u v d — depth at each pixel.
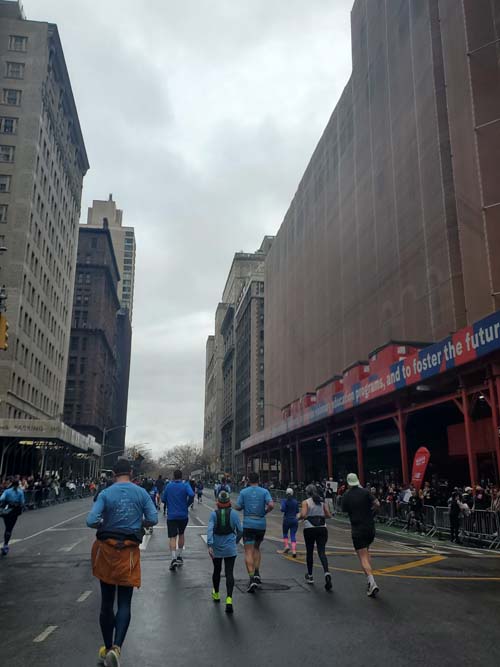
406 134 37.62
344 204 49.53
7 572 11.32
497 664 5.64
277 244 78.38
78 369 109.00
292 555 13.60
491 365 20.19
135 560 5.52
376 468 46.47
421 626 7.05
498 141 28.30
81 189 88.75
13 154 58.34
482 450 25.08
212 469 157.88
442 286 31.84
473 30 30.39
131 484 5.79
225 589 9.40
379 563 12.71
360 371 34.78
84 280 114.69
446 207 32.00
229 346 149.88
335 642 6.38
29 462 61.12
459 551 15.44
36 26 63.09
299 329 63.66
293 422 48.66
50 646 6.29
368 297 42.78
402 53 39.00
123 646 6.26
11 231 55.62
